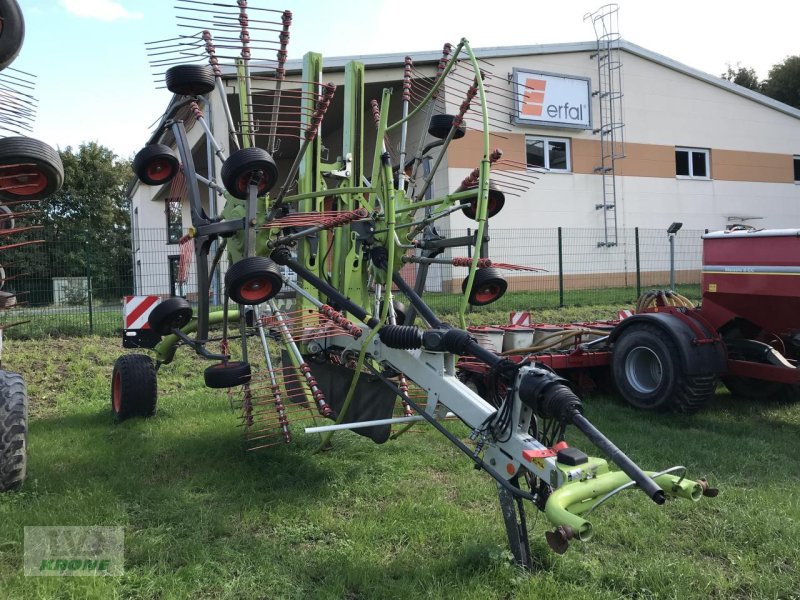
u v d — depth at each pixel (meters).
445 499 3.60
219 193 4.18
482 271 3.80
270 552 2.94
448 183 14.18
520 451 2.62
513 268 4.01
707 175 18.66
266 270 3.14
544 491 2.53
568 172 16.22
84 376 7.08
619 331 6.08
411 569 2.77
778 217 19.58
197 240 3.85
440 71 4.31
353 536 3.10
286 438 3.74
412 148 11.90
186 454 4.35
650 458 4.27
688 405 5.39
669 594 2.58
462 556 2.82
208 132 4.04
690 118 18.14
